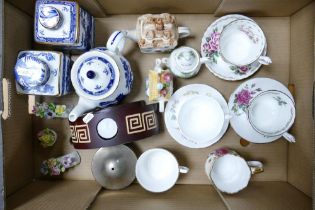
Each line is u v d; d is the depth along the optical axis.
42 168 0.79
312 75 0.67
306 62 0.70
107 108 0.67
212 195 0.73
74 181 0.81
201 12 0.77
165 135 0.80
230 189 0.71
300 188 0.73
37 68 0.67
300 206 0.64
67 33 0.67
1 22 0.56
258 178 0.80
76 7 0.67
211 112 0.76
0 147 0.57
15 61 0.70
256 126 0.71
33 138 0.81
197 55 0.72
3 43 0.57
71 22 0.67
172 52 0.73
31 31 0.77
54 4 0.67
